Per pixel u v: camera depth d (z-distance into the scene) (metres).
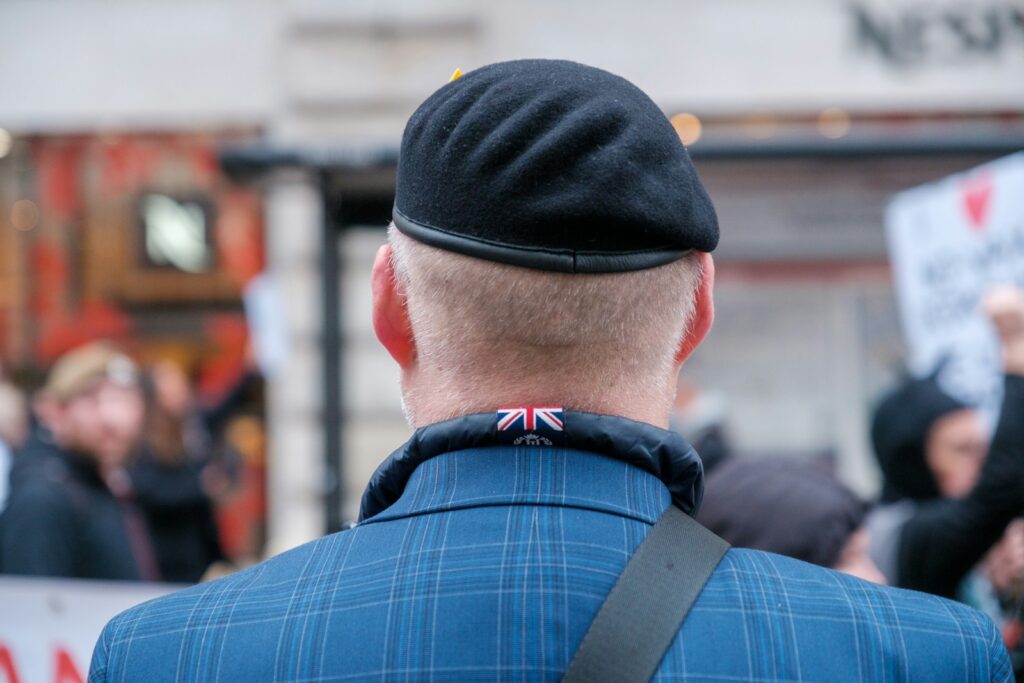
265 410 5.47
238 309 5.54
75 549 3.28
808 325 4.49
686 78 5.21
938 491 2.87
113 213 5.63
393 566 0.85
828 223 3.72
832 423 4.59
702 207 0.88
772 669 0.80
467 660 0.80
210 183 5.50
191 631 0.86
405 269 0.90
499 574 0.83
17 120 5.49
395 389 4.93
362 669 0.81
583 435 0.87
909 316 3.07
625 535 0.85
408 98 5.22
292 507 5.29
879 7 5.15
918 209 3.04
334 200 3.47
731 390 4.64
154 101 5.45
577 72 0.89
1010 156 3.33
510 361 0.87
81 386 3.48
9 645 2.44
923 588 2.42
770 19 5.19
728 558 0.87
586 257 0.83
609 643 0.80
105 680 0.86
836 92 5.18
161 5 5.44
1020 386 2.27
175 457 4.16
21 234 5.67
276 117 5.40
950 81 5.13
